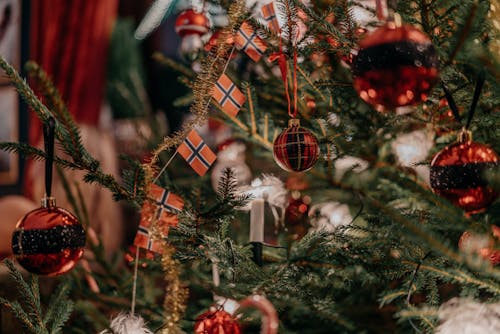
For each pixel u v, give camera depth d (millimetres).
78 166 1046
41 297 1379
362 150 1251
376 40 917
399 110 1237
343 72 1237
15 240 991
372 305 1327
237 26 1104
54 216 996
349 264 1048
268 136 1300
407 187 942
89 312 1261
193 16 1348
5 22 3141
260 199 1183
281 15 1109
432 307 1013
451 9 1027
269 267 1170
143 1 4180
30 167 2943
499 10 976
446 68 994
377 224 1096
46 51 3006
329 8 1111
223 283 1188
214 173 1445
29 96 1012
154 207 1054
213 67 1107
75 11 3047
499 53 974
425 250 1060
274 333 899
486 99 1033
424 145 1209
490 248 947
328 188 1206
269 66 1401
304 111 1298
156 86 3762
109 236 2613
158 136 1624
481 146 952
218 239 1111
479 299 1005
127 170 1087
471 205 942
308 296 1119
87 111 3035
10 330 1353
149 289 1397
